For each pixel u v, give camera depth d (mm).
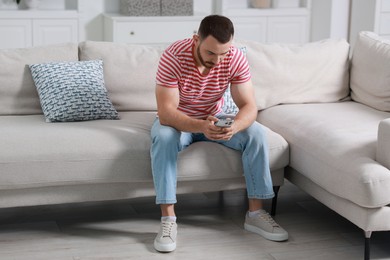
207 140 3004
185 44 2820
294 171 3123
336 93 3598
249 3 5941
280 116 3318
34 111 3266
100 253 2738
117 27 5258
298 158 2996
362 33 3637
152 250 2775
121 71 3338
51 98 3111
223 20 2637
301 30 5855
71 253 2732
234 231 2988
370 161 2631
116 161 2816
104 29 5598
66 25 5367
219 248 2809
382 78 3357
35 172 2742
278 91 3506
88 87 3168
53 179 2771
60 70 3203
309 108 3393
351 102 3590
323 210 3260
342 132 2916
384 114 3281
